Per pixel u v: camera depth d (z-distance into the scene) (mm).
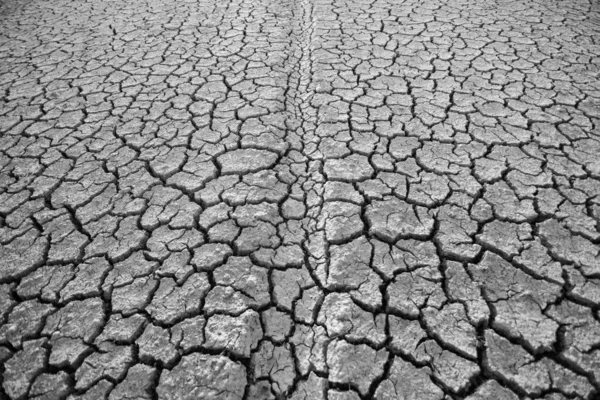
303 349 1393
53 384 1309
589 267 1564
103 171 2209
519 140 2266
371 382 1273
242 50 3553
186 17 4434
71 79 3178
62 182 2139
